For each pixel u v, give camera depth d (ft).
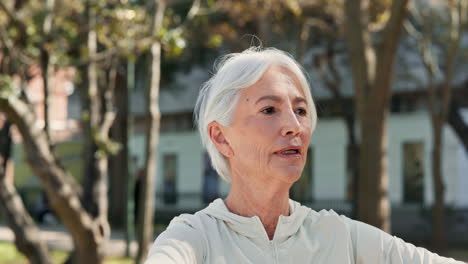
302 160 5.13
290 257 5.14
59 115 91.30
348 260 5.24
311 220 5.38
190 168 87.61
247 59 5.18
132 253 41.57
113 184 66.54
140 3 28.12
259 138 5.03
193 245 4.97
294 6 45.47
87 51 23.26
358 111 23.29
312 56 63.46
